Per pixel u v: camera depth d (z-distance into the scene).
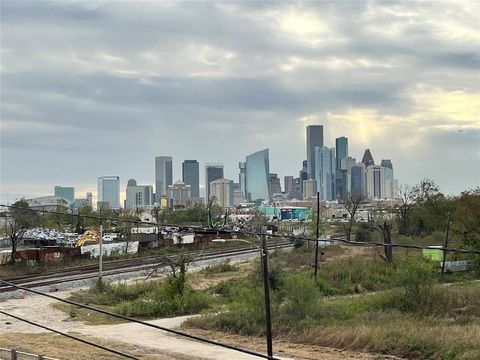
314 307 32.25
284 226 117.88
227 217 137.88
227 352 25.75
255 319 31.59
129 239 87.56
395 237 85.00
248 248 85.69
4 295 41.44
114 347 26.66
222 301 43.22
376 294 40.03
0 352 21.25
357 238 89.56
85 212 111.00
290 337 28.77
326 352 25.41
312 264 62.16
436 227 84.38
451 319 31.48
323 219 100.06
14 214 65.06
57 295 43.34
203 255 74.69
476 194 62.38
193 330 31.66
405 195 110.25
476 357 22.03
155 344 27.84
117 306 40.09
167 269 60.12
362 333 26.59
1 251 67.19
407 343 24.78
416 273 35.50
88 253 68.75
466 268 56.62
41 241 74.94
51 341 27.59
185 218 122.31
